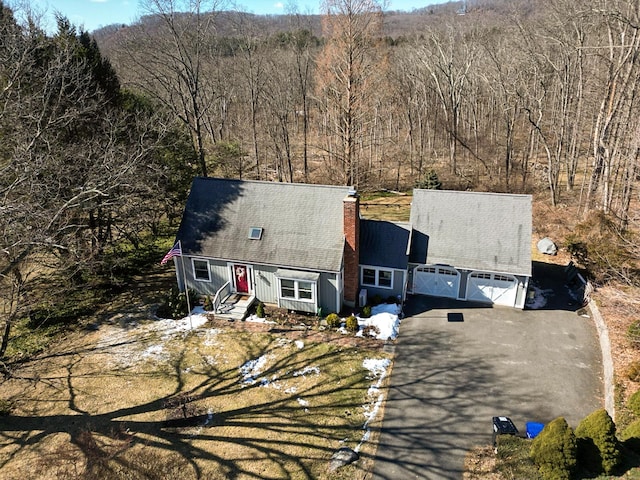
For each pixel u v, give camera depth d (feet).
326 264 73.00
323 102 151.23
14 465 48.75
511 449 47.21
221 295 79.30
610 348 63.36
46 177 70.08
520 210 79.36
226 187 83.25
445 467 47.29
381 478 46.34
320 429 52.90
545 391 57.98
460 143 161.27
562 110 132.46
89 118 83.46
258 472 47.26
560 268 91.40
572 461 41.83
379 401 57.16
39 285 81.46
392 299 79.20
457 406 55.93
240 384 60.59
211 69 168.14
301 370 63.16
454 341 69.10
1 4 79.00
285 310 77.56
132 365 64.95
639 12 91.86
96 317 77.97
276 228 77.92
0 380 62.18
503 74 146.51
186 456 49.37
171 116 106.63
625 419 49.42
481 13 224.94
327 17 108.88
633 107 100.68
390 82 171.83
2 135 71.00
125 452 49.88
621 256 76.38
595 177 107.86
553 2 129.70
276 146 151.33
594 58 135.33
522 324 73.15
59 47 77.15
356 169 133.49
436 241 80.94
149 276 93.40
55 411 56.49
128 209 91.25
